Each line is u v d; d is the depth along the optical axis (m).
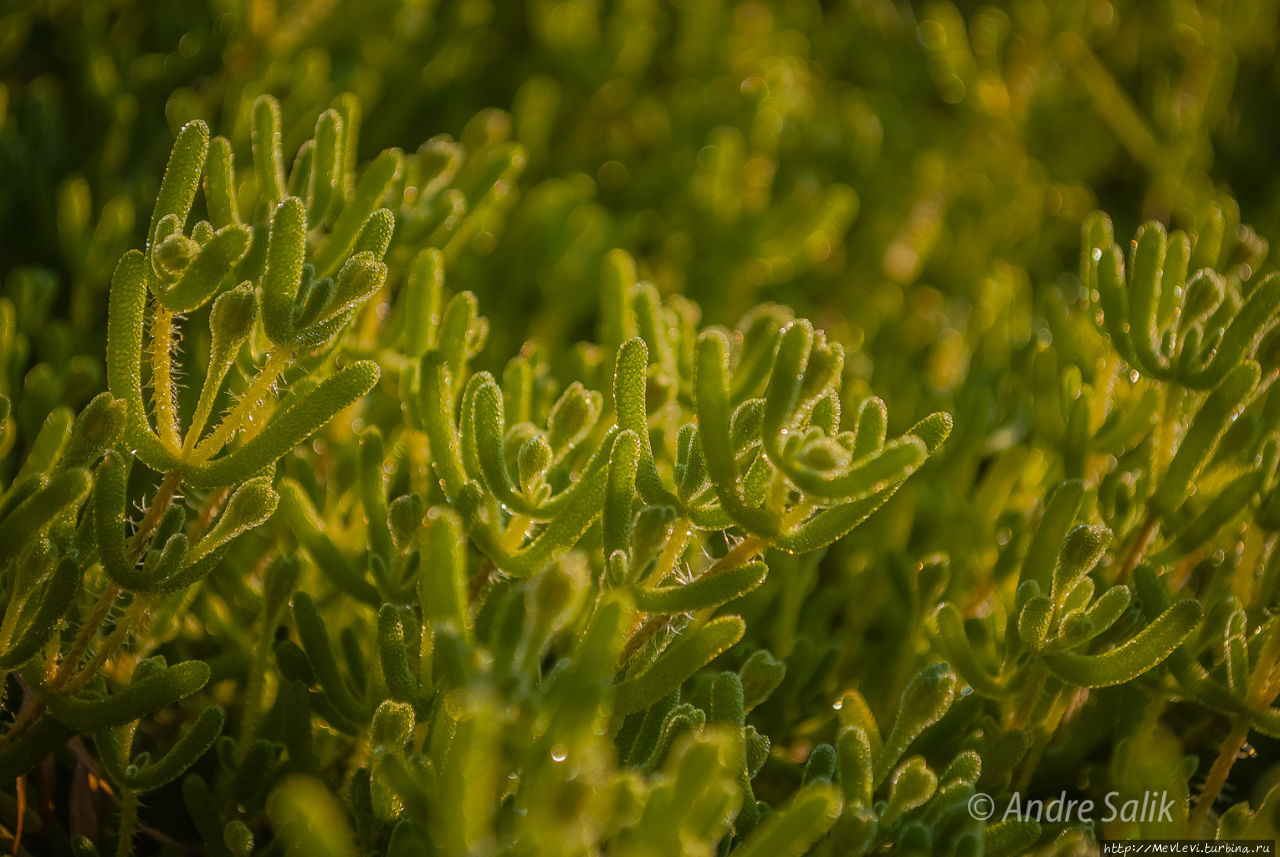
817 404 0.32
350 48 0.59
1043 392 0.37
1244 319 0.34
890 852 0.32
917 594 0.36
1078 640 0.33
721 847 0.32
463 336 0.35
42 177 0.46
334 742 0.35
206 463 0.32
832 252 0.60
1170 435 0.36
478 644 0.33
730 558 0.32
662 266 0.55
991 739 0.34
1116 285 0.36
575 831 0.29
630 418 0.32
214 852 0.33
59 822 0.35
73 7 0.55
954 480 0.40
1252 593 0.36
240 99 0.49
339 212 0.36
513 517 0.34
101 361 0.42
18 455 0.39
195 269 0.31
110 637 0.32
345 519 0.37
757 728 0.35
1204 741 0.36
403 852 0.30
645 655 0.32
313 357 0.35
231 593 0.36
